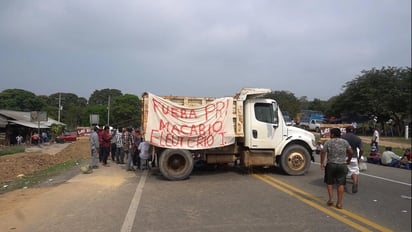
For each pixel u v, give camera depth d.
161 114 12.92
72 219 7.62
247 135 13.81
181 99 13.23
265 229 7.04
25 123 49.53
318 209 8.64
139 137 15.63
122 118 102.25
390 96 54.88
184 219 7.70
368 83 58.03
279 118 14.06
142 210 8.43
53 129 62.12
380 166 18.28
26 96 98.81
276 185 11.74
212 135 13.25
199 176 13.64
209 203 9.18
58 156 29.22
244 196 10.04
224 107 13.46
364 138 47.91
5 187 14.08
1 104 95.69
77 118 116.12
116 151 18.52
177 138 12.97
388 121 61.66
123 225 7.22
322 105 91.50
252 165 13.88
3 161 24.31
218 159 13.88
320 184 12.04
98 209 8.47
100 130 17.83
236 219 7.72
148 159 14.84
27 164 23.30
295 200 9.57
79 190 10.62
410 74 56.97
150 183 12.12
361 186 12.04
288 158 13.87
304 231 6.95
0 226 7.17
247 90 13.68
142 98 13.19
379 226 7.43
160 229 7.00
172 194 10.30
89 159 23.88
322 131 30.69
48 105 115.19
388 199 10.03
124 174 14.20
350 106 61.22
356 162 10.87
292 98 76.69
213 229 7.02
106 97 142.25
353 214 8.29
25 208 8.55
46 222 7.41
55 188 11.06
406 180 13.59
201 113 13.21
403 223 7.71
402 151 27.72
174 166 12.79
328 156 9.04
